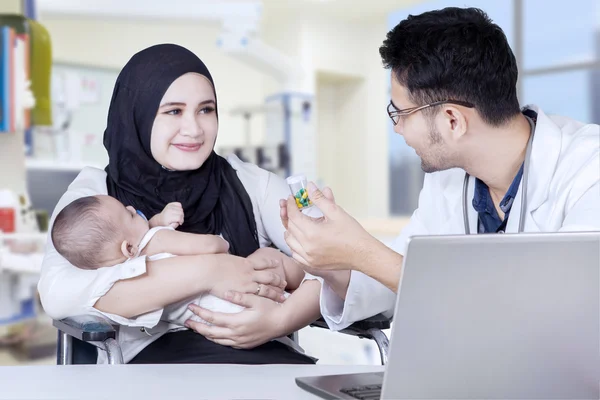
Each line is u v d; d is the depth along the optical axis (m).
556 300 0.68
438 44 1.04
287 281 1.44
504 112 1.08
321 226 0.97
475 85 1.04
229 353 1.25
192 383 0.83
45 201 3.64
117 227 1.31
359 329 1.23
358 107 7.79
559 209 1.10
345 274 1.18
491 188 1.23
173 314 1.28
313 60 7.18
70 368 0.91
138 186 1.47
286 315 1.25
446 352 0.67
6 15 2.73
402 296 0.64
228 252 1.50
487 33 1.04
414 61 1.05
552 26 6.25
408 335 0.65
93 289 1.17
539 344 0.69
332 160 8.09
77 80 4.37
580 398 0.72
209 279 1.23
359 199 7.86
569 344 0.70
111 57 6.44
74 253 1.29
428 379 0.67
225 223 1.51
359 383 0.79
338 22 7.41
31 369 0.90
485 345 0.67
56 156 4.05
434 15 1.07
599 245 0.68
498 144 1.12
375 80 7.62
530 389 0.70
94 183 1.50
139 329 1.32
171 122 1.43
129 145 1.46
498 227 1.26
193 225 1.49
